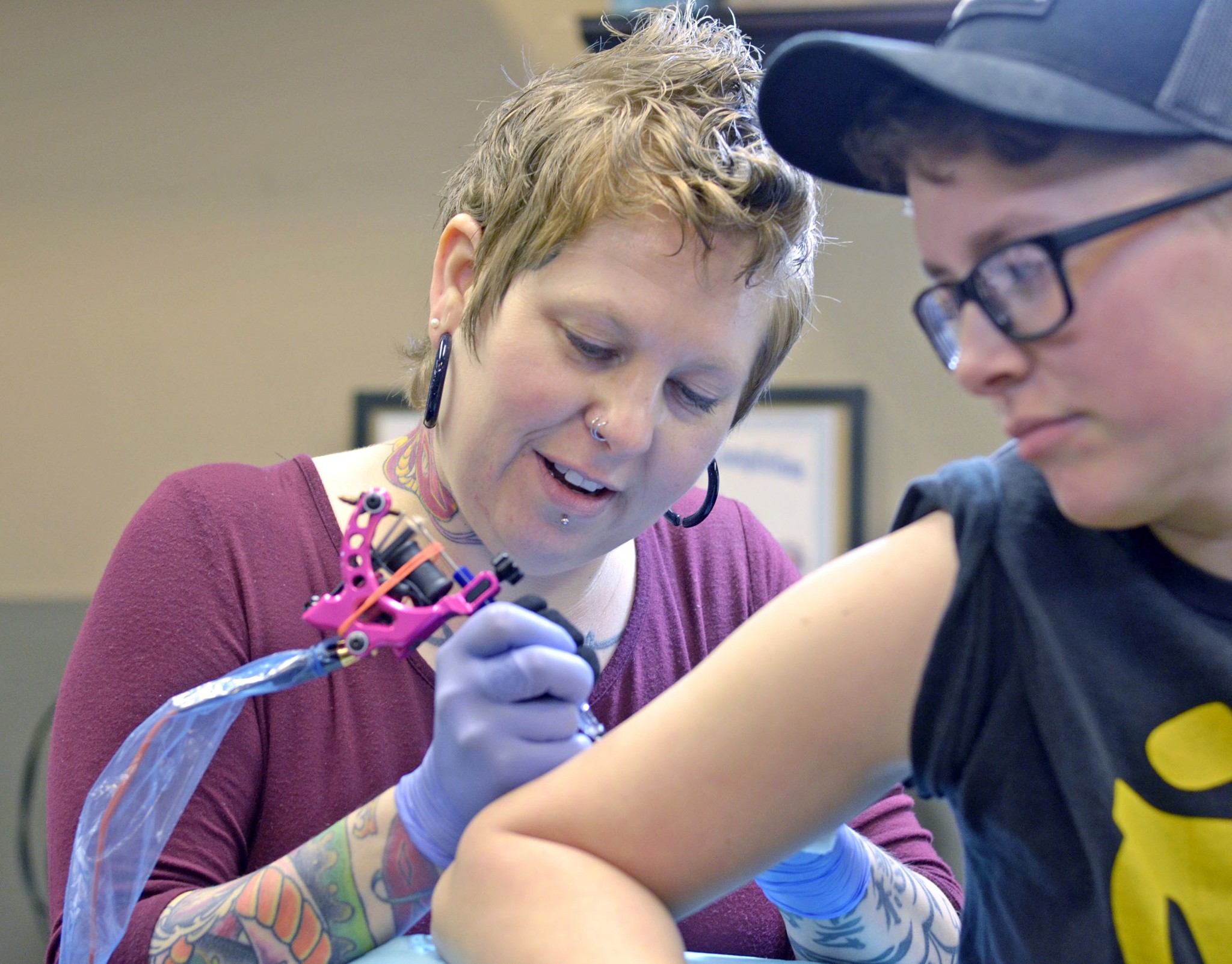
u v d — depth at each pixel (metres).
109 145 2.33
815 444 2.22
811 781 0.64
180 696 0.81
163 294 2.32
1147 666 0.59
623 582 1.13
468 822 0.77
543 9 2.27
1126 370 0.53
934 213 0.58
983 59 0.54
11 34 2.34
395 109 2.29
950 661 0.61
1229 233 0.52
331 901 0.80
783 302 0.94
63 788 0.91
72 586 2.32
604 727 1.08
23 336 2.34
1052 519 0.62
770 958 1.04
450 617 0.77
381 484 1.06
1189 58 0.52
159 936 0.82
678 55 0.91
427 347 1.11
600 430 0.86
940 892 1.00
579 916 0.60
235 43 2.32
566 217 0.83
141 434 2.32
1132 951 0.57
